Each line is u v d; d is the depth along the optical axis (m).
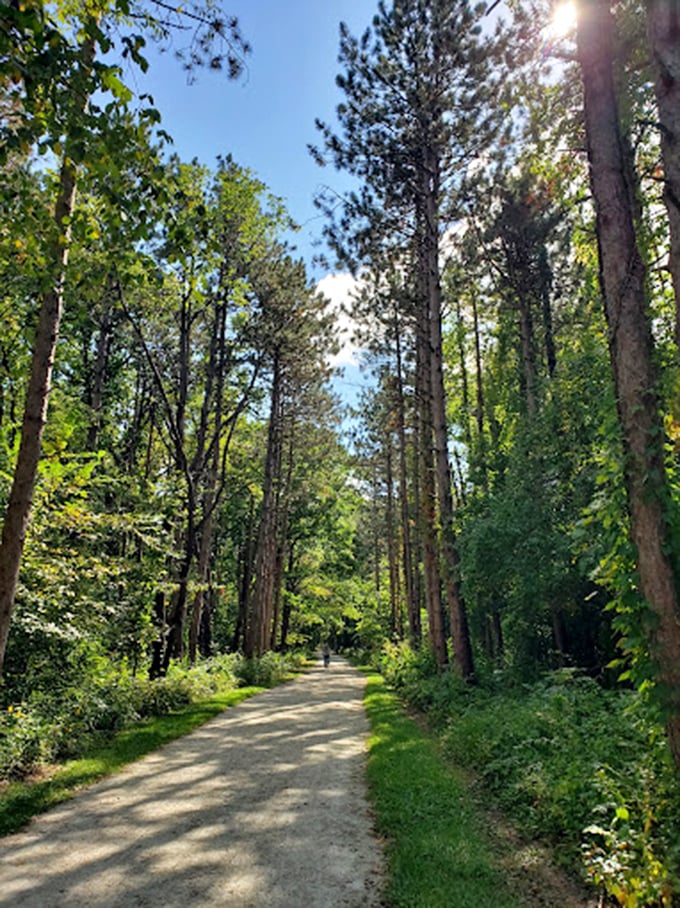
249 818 5.94
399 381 21.81
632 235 5.22
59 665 9.53
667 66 4.74
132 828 5.62
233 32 4.38
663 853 4.05
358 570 50.81
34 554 8.88
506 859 4.82
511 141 13.04
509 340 23.25
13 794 6.47
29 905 4.02
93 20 3.55
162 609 18.67
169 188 4.37
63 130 3.56
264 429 31.34
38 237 4.74
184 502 17.78
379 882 4.45
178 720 11.77
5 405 17.14
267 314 18.69
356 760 8.66
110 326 17.98
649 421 4.84
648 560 4.68
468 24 12.29
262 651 27.34
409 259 16.20
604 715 7.23
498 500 14.07
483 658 16.34
